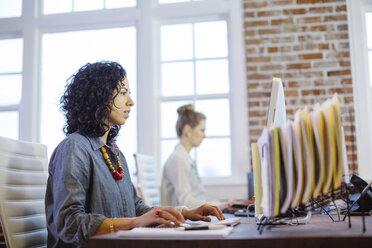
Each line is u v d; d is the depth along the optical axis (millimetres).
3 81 4230
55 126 4125
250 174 2672
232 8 3973
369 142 3715
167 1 4141
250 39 3910
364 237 880
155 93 4066
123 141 4008
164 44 4156
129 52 4141
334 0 3857
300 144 1056
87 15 4137
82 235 1277
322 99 3768
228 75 4023
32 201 1593
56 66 4203
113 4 4199
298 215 1325
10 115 4176
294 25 3877
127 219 1295
